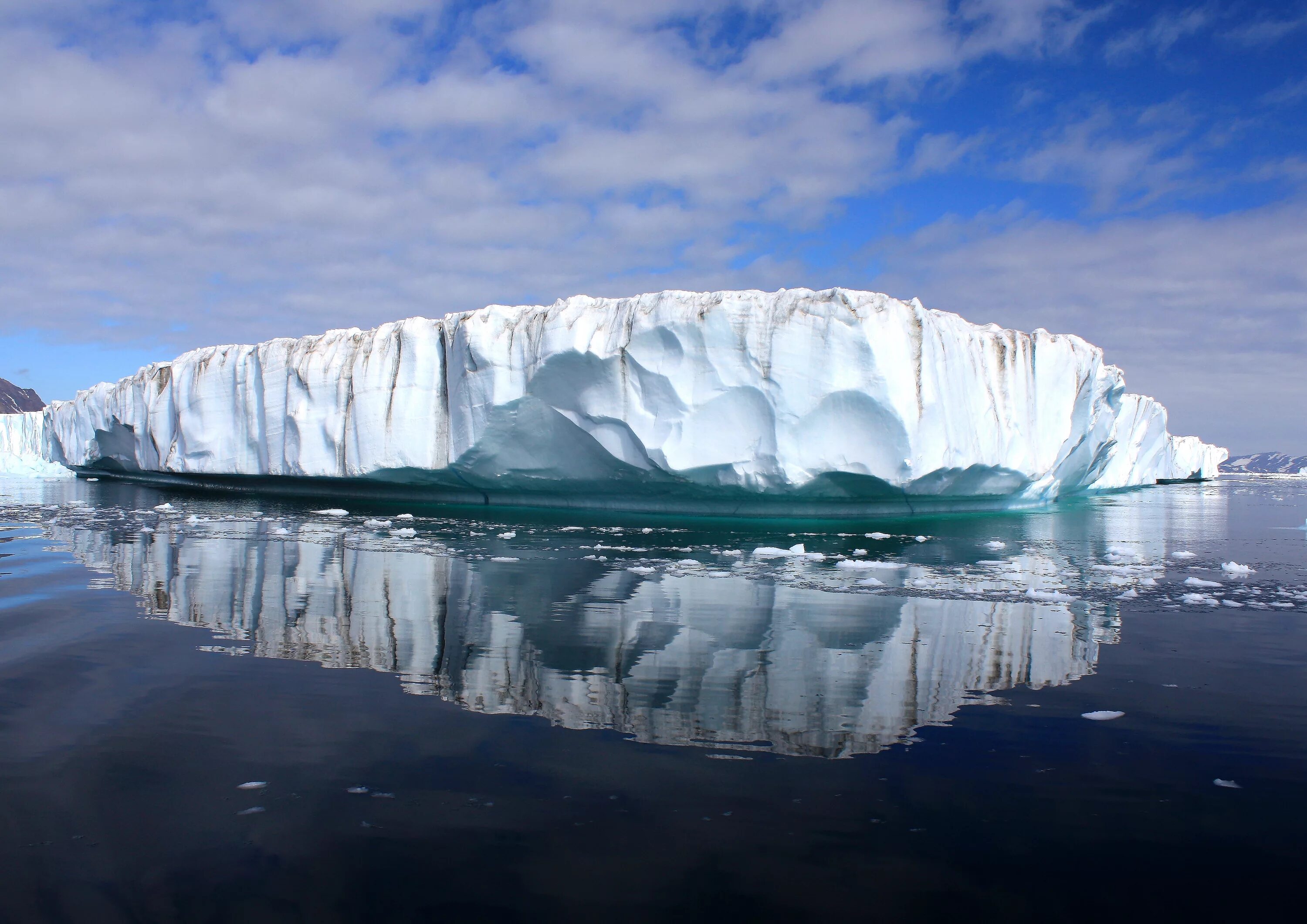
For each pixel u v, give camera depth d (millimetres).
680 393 15016
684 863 3156
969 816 3553
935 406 14734
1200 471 56281
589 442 16266
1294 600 8445
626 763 4055
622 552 11398
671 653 6043
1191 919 2840
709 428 14945
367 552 11289
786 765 4051
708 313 14773
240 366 23297
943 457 14867
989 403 16938
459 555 11016
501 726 4531
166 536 13156
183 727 4480
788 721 4660
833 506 16172
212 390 24156
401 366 18984
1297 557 11984
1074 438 21203
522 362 16766
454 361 18031
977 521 17438
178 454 25047
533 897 2912
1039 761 4137
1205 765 4121
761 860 3176
